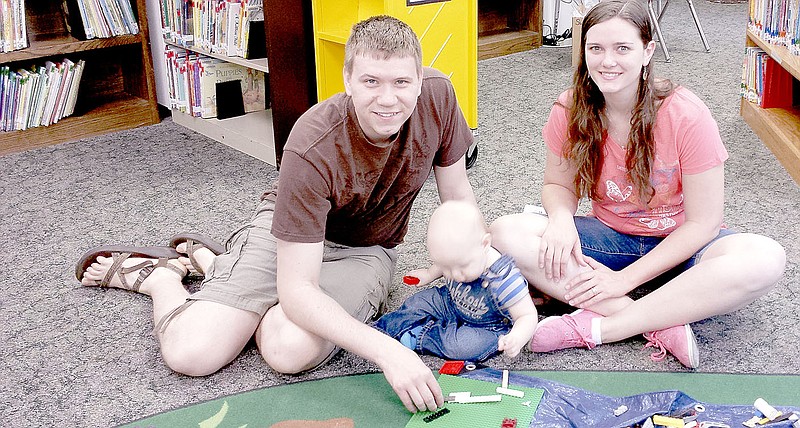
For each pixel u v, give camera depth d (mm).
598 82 1538
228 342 1564
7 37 2748
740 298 1522
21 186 2547
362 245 1698
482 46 3900
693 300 1523
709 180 1552
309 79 2377
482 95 3316
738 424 1317
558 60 3842
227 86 2904
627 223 1705
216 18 2719
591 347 1603
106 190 2496
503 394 1444
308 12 2326
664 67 3602
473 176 2473
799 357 1552
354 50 1359
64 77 2898
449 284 1615
